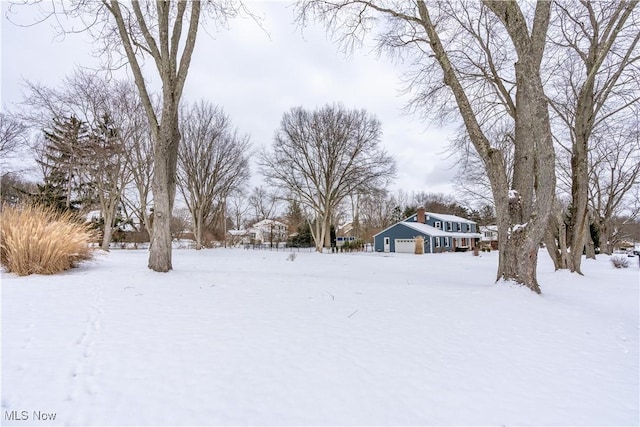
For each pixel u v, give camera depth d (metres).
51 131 16.22
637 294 7.24
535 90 6.23
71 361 2.70
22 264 6.45
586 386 2.78
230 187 28.59
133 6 7.17
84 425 1.96
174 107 7.31
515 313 4.87
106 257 11.60
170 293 5.12
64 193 19.61
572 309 5.35
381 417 2.19
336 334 3.62
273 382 2.54
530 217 6.45
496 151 6.99
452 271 12.41
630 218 29.55
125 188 18.89
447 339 3.67
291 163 27.70
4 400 2.15
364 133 26.91
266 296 5.21
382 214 58.94
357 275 9.30
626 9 9.50
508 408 2.38
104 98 15.88
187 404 2.21
